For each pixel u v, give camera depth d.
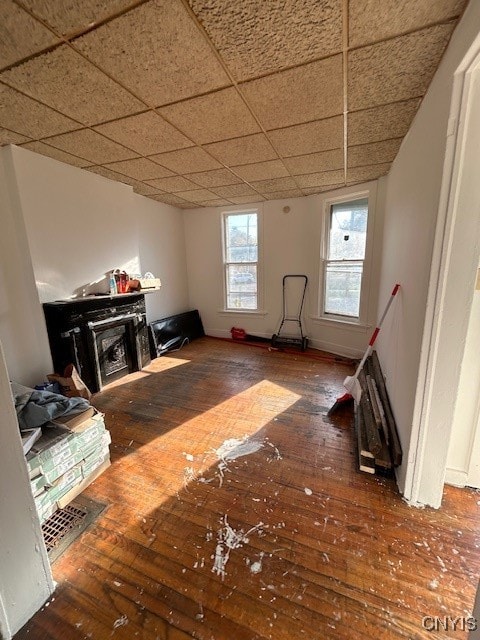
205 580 1.18
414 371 1.48
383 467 1.72
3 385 0.97
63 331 2.61
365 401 2.30
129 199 3.44
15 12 1.05
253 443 2.09
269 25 1.14
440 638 0.98
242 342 4.73
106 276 3.18
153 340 4.01
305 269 4.23
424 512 1.48
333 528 1.40
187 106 1.73
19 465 1.02
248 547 1.32
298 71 1.43
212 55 1.31
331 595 1.12
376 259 3.38
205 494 1.63
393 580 1.17
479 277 1.36
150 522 1.46
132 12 1.07
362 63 1.38
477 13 0.93
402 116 1.86
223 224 4.75
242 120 1.90
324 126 2.00
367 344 3.63
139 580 1.19
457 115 1.11
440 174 1.21
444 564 1.22
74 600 1.12
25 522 1.04
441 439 1.41
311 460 1.90
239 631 1.02
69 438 1.58
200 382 3.19
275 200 4.25
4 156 2.29
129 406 2.67
